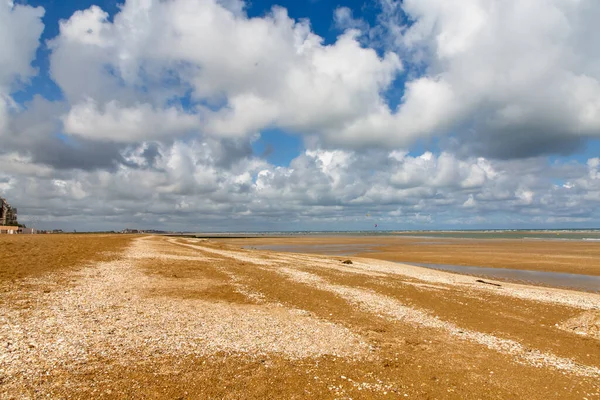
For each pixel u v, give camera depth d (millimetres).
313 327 16547
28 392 8438
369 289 27406
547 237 150375
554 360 14500
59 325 13289
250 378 10492
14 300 16172
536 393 11336
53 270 25672
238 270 33781
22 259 30047
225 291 23125
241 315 17609
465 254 66875
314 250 84875
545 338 17422
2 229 138500
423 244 102875
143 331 13633
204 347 12641
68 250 42469
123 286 22156
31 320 13539
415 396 10453
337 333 15906
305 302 21844
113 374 9844
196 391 9391
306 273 34500
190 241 107875
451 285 31656
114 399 8547
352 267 43312
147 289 21891
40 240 63438
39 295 17609
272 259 49688
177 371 10484
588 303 25859
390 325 18016
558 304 25031
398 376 11805
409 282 32062
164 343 12609
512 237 154125
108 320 14531
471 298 25766
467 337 16875
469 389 11250
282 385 10258
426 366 12891
